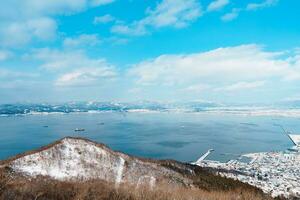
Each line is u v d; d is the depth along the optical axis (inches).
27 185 445.1
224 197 580.7
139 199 466.9
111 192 474.9
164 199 478.9
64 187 466.6
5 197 391.9
